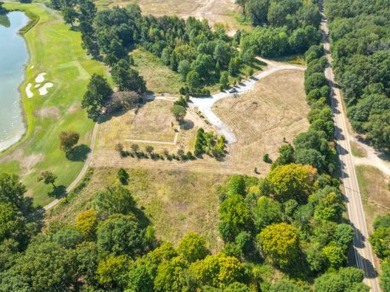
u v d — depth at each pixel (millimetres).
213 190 97438
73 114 130500
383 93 118188
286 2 183500
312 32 165000
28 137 120875
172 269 67062
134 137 117438
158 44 169500
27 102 140000
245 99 134625
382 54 123625
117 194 85938
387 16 161500
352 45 137125
